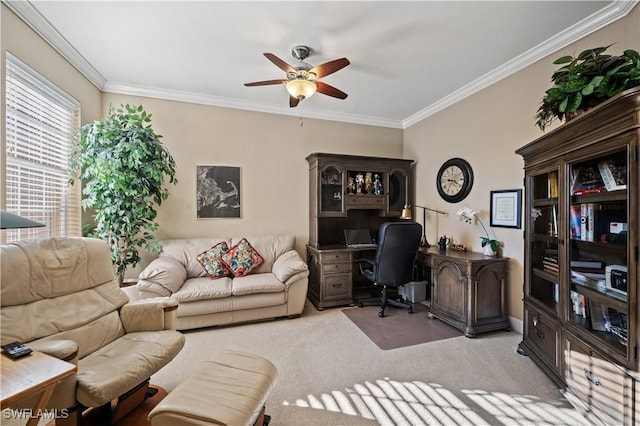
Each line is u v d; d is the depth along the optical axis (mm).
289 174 4215
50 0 2014
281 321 3223
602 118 1521
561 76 1865
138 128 2826
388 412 1729
